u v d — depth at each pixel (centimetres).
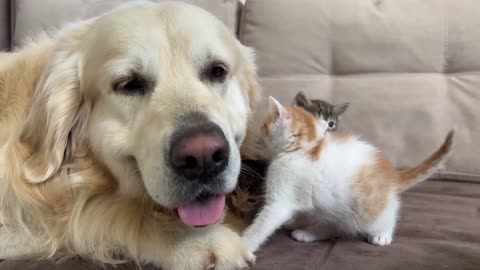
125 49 40
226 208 46
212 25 45
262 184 48
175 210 40
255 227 43
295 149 44
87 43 44
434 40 69
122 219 42
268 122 46
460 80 68
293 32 73
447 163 67
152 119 38
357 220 43
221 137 36
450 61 69
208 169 35
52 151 43
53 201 44
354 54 71
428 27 69
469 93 67
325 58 73
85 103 44
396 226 48
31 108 45
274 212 43
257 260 40
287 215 43
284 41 74
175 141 35
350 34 71
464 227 47
